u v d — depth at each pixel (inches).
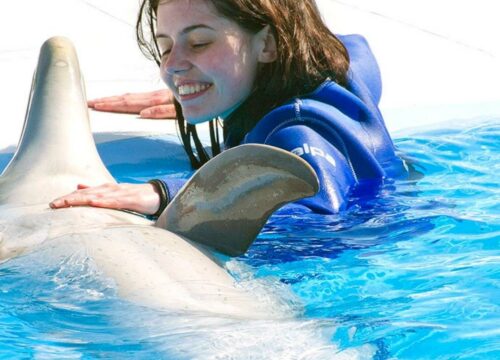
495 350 103.0
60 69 151.4
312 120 156.9
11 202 134.2
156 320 102.6
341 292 121.1
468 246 137.8
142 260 112.2
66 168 140.8
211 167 120.6
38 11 314.3
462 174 178.1
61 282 110.3
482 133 208.1
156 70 263.7
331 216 148.2
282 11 158.2
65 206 129.6
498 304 115.8
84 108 150.6
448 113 229.5
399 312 113.9
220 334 99.6
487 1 342.3
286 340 99.8
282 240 138.5
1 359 98.2
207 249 122.0
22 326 104.7
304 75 162.4
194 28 154.4
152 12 170.6
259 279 120.0
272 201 117.6
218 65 155.8
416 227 145.2
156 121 224.7
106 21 306.5
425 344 104.5
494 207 156.2
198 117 161.6
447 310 114.2
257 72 161.2
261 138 156.5
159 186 139.8
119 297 106.7
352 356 98.9
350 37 200.8
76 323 103.6
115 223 125.2
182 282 109.5
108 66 267.9
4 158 194.9
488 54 287.9
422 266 129.7
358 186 159.9
